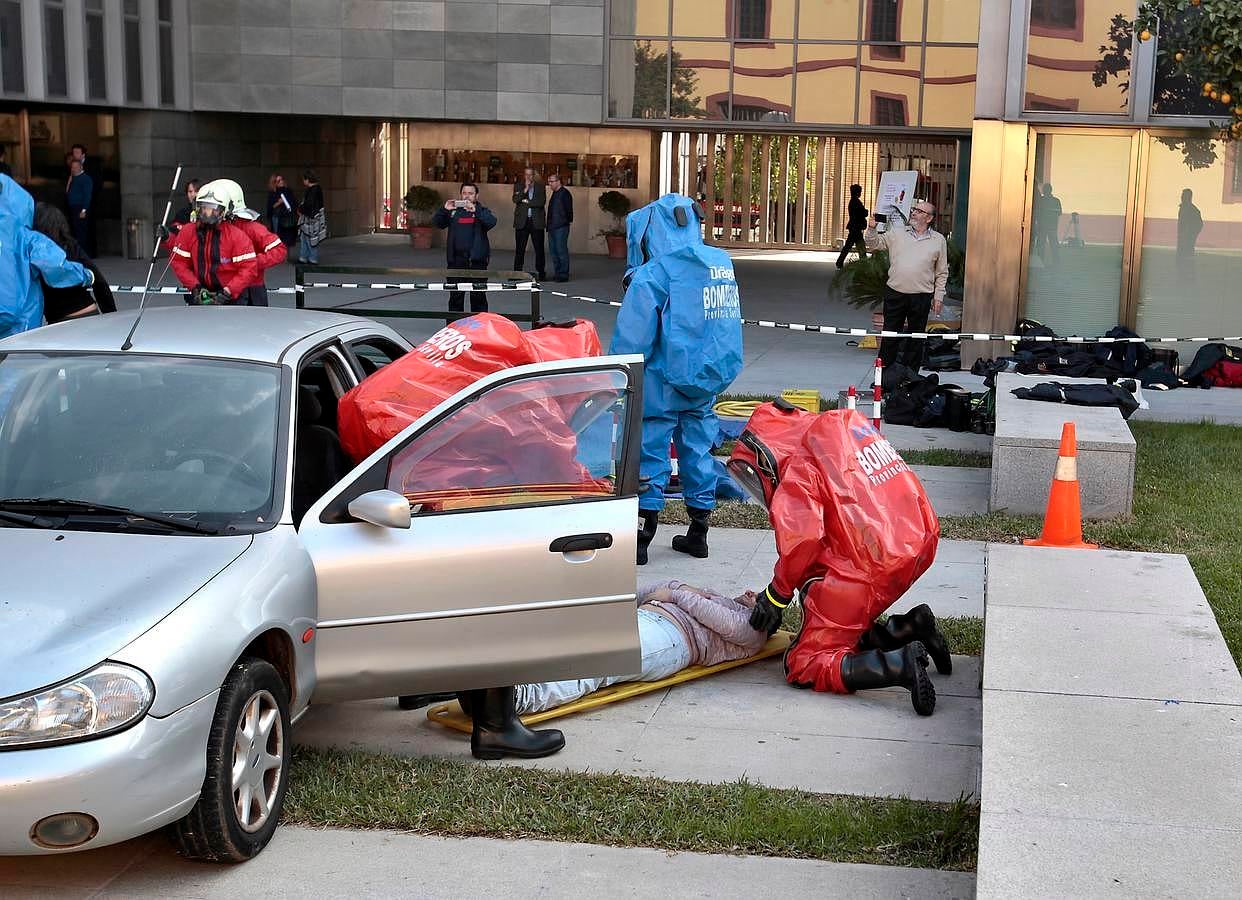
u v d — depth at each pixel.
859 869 4.35
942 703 5.86
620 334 7.54
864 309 22.28
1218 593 7.08
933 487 9.83
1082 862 3.56
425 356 5.30
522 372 4.96
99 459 4.87
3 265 8.09
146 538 4.51
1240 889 3.43
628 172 33.50
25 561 4.32
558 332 6.53
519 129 33.78
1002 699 4.67
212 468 4.84
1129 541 8.21
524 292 23.89
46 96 25.22
